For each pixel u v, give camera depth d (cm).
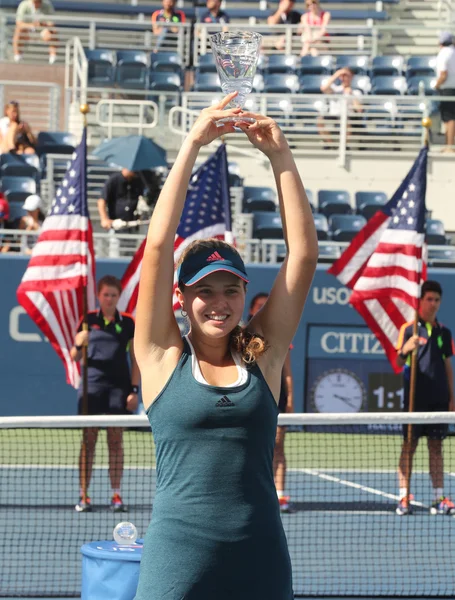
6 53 3556
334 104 3158
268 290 2212
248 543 500
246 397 512
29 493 1512
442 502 1480
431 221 2784
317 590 1045
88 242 1534
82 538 1256
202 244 539
